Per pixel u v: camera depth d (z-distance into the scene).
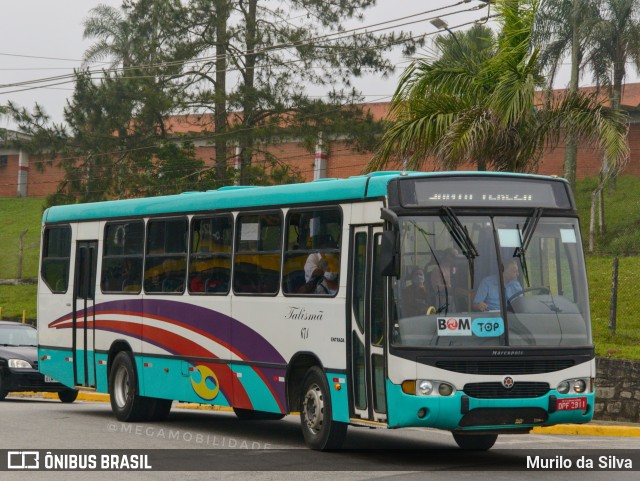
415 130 22.33
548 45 39.03
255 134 45.47
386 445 15.76
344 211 14.24
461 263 13.13
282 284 15.36
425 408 12.72
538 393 13.05
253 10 47.81
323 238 14.64
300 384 15.16
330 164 62.19
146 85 48.44
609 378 20.36
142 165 49.66
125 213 19.48
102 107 50.44
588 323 13.52
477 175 13.56
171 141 49.06
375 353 13.47
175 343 17.77
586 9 40.41
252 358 15.91
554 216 13.72
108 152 50.88
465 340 12.88
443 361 12.80
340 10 46.22
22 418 19.16
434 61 23.19
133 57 53.03
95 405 24.36
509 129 22.16
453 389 12.80
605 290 34.44
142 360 18.66
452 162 22.25
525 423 13.03
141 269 18.83
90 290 20.28
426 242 13.16
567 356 13.21
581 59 43.78
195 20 47.84
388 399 12.96
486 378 12.86
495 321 13.02
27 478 12.02
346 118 45.94
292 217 15.34
